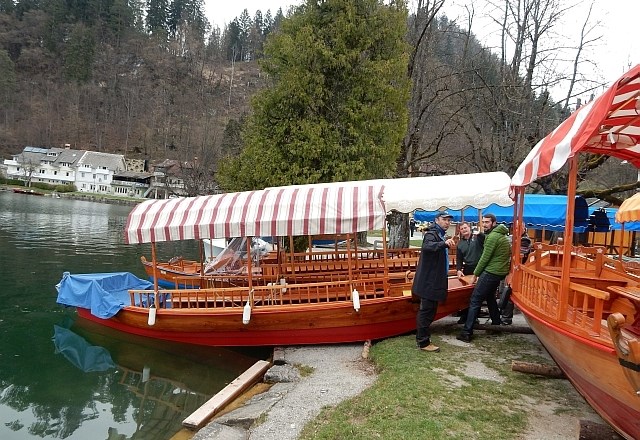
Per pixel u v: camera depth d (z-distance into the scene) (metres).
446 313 8.91
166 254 25.45
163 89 97.31
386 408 5.38
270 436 5.22
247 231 8.61
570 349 4.73
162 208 9.42
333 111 15.17
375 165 15.12
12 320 11.49
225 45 123.94
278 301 10.02
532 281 6.18
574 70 18.53
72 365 9.02
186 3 121.19
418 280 7.49
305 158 14.71
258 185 15.37
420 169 22.75
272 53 16.17
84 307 10.93
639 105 4.86
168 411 7.20
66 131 92.88
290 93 14.96
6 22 103.44
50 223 35.47
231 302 9.46
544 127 18.12
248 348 9.55
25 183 80.19
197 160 57.16
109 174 87.19
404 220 16.84
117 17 106.50
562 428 4.87
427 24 17.64
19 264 18.50
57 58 100.50
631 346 3.34
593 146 6.78
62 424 6.75
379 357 7.53
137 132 94.75
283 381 7.28
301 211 8.49
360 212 8.30
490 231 8.33
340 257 13.63
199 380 8.36
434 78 20.09
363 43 15.19
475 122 21.77
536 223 14.34
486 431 4.77
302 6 16.00
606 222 17.08
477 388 5.89
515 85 18.09
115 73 99.50
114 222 40.00
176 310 9.34
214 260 11.55
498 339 8.12
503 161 18.92
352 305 8.58
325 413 5.70
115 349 9.80
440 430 4.75
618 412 4.20
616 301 6.52
